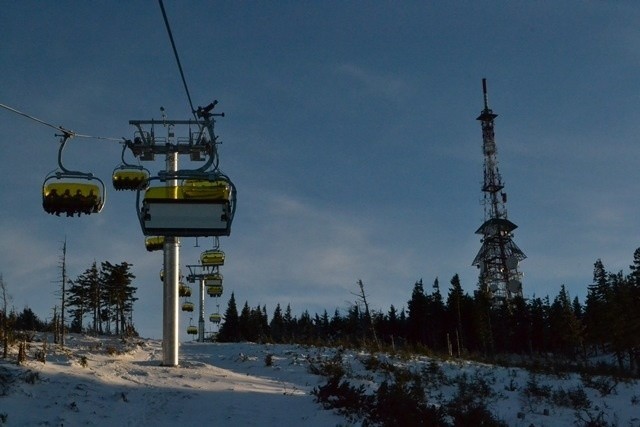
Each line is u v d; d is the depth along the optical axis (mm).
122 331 51656
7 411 13977
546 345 68062
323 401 17031
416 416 16281
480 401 21547
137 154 24297
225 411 15820
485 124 75312
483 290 68812
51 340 34344
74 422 13914
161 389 18031
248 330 70500
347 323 69312
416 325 70688
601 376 30016
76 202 13633
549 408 22797
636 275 63094
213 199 13555
